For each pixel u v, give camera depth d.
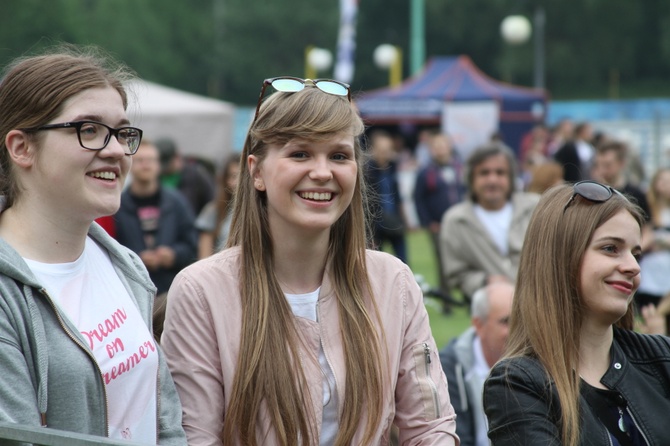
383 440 3.16
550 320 3.22
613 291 3.21
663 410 3.22
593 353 3.27
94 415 2.83
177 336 3.15
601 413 3.17
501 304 4.80
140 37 69.25
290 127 3.09
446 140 14.84
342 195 3.14
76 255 2.96
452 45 71.75
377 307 3.22
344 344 3.14
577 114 37.91
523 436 3.12
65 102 2.86
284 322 3.13
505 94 29.48
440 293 6.98
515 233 7.99
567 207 3.29
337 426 3.10
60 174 2.85
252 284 3.16
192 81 74.56
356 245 3.25
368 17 73.88
